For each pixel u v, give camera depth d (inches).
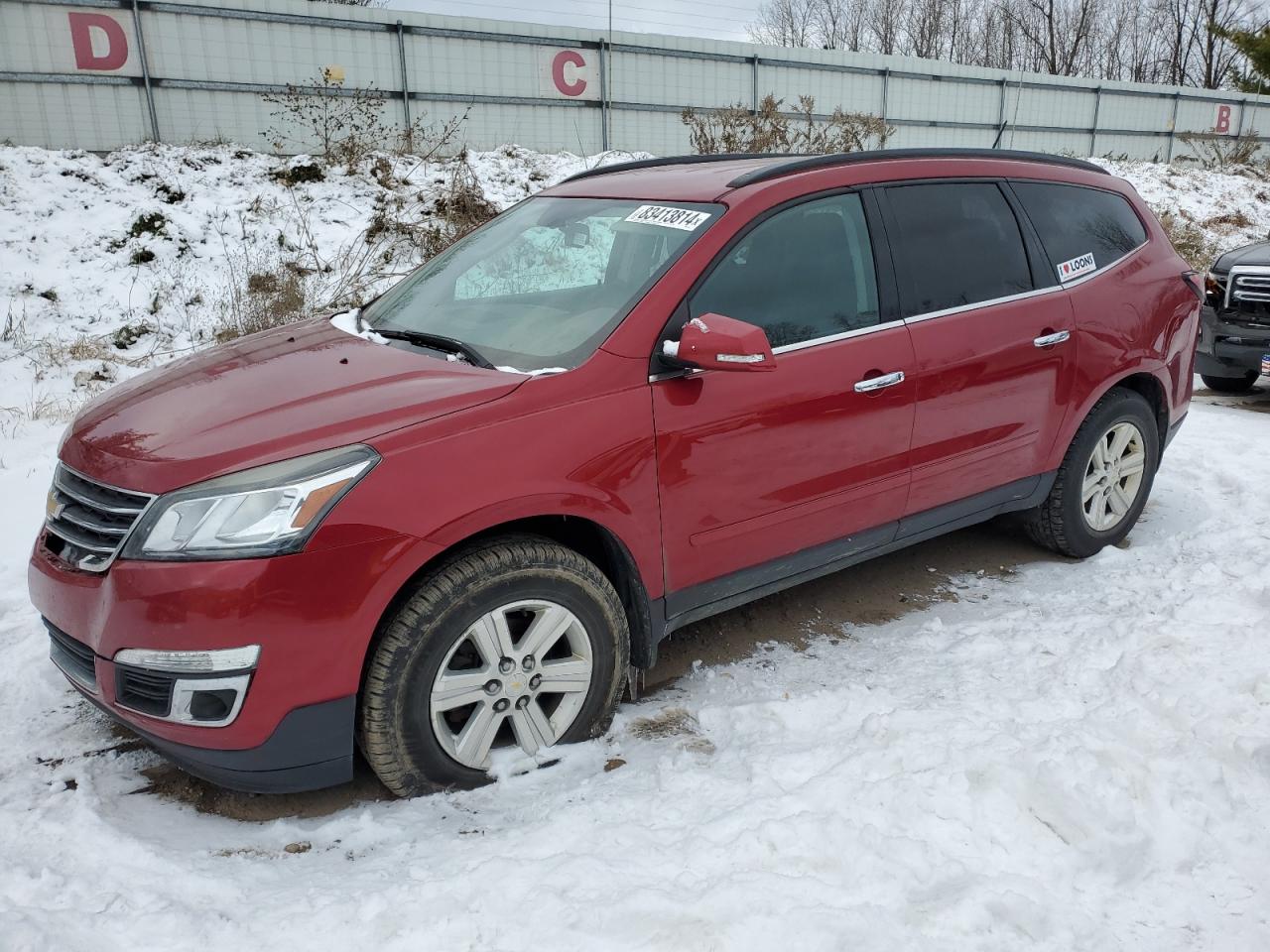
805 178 137.9
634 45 687.7
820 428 131.8
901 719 120.3
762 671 140.9
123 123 536.1
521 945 84.9
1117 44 1883.6
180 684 97.0
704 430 121.0
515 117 654.5
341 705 102.3
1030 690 129.3
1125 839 96.9
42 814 108.2
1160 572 169.5
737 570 131.7
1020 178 164.9
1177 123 1037.2
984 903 88.0
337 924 89.1
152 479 100.0
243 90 560.7
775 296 130.4
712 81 732.7
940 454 148.6
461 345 125.6
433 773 109.8
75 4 512.4
